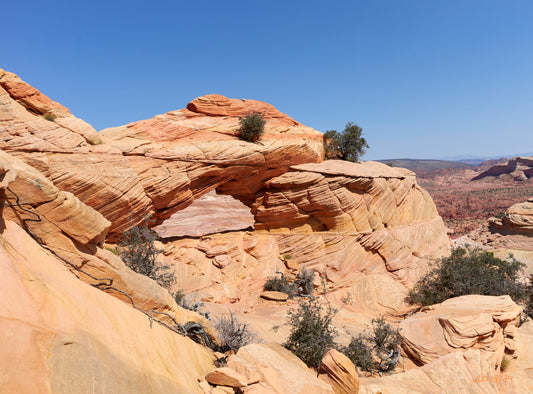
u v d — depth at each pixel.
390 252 30.22
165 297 8.34
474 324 14.04
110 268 7.11
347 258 28.50
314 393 7.57
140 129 23.81
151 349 5.91
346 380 8.51
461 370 11.84
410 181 35.31
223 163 25.36
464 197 152.38
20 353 3.35
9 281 4.00
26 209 5.56
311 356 12.24
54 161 17.98
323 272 27.66
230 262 25.84
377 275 28.53
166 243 25.72
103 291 6.75
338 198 28.69
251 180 28.47
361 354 13.92
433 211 38.28
